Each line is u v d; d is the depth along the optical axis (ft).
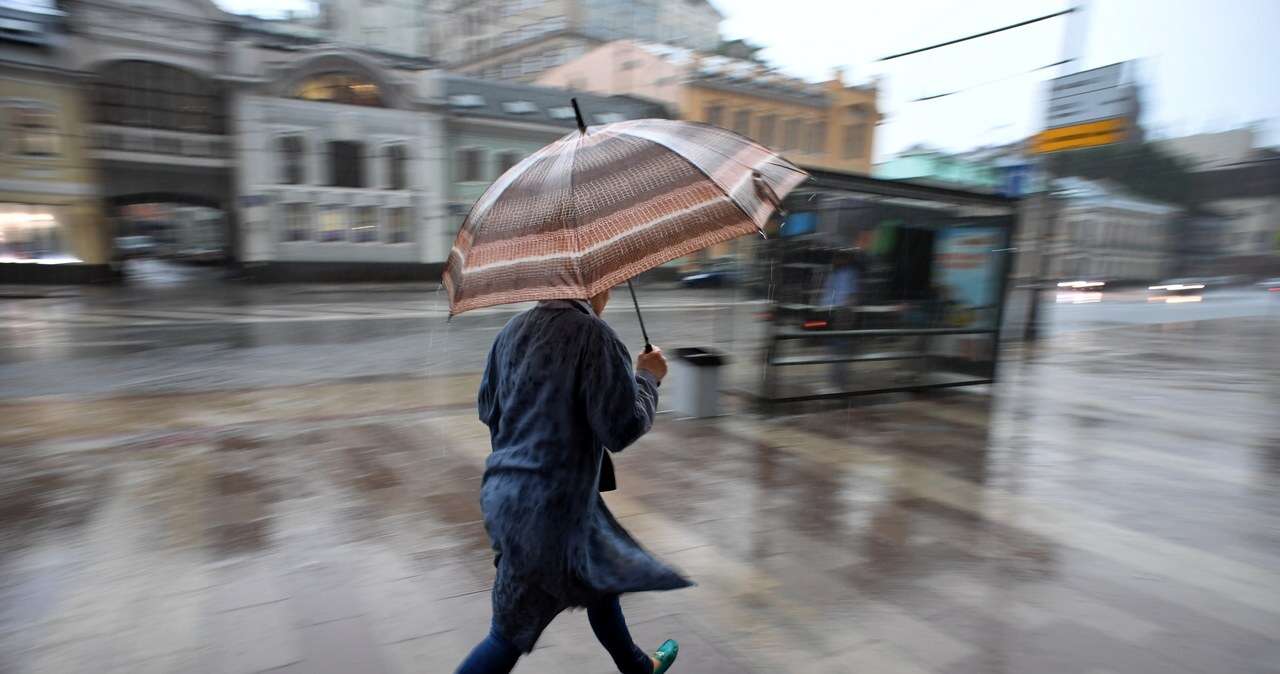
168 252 98.07
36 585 10.25
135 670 8.16
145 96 88.38
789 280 21.93
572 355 5.56
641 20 169.48
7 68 77.82
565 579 5.61
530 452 5.58
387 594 10.11
